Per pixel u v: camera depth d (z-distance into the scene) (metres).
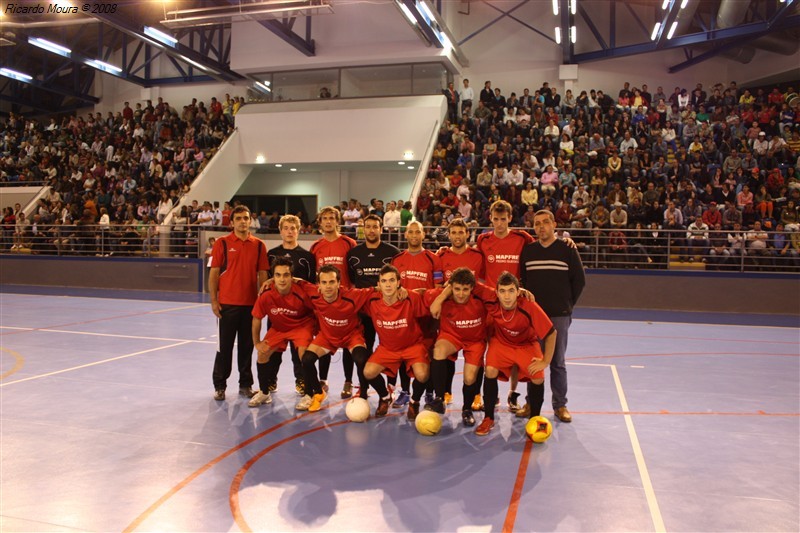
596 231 15.65
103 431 5.09
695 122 19.66
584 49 23.03
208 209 18.81
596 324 12.45
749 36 19.39
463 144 19.00
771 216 15.88
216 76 23.73
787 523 3.47
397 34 20.80
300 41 20.48
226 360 6.20
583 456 4.57
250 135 21.81
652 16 22.86
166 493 3.84
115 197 20.89
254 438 4.95
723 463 4.43
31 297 16.72
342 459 4.47
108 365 7.80
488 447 4.77
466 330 5.46
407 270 6.15
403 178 22.78
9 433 5.02
